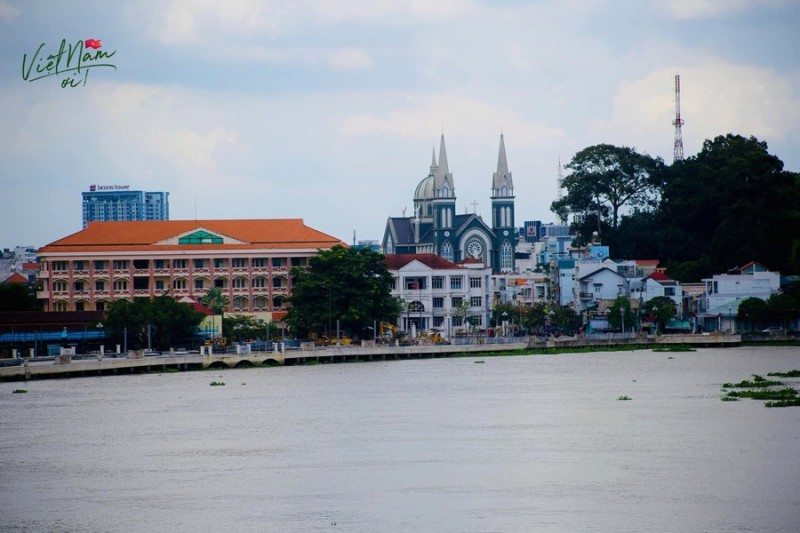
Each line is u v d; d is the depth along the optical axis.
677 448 143.12
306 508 119.19
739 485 124.00
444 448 147.62
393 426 166.38
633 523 111.50
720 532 108.38
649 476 128.88
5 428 169.50
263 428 166.88
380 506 119.19
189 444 154.50
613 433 154.88
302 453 146.50
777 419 161.25
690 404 179.75
